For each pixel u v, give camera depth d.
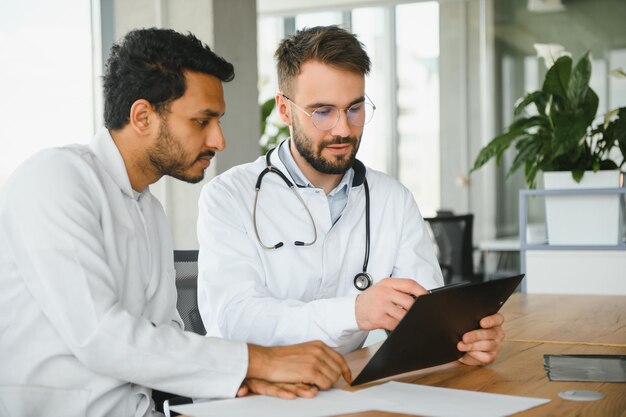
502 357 1.51
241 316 1.58
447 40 7.04
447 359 1.41
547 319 1.97
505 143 3.13
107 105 1.35
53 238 1.21
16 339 1.24
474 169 3.20
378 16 7.16
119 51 1.34
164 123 1.32
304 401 1.17
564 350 1.57
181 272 1.91
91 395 1.24
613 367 1.38
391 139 7.21
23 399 1.23
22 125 3.81
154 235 1.45
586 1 6.71
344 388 1.27
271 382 1.23
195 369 1.20
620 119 2.91
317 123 1.64
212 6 4.11
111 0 4.27
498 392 1.22
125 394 1.27
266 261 1.75
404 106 7.18
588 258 2.98
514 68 6.93
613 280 2.95
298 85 1.65
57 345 1.23
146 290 1.41
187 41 1.33
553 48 2.99
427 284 1.84
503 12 6.92
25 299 1.24
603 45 6.68
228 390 1.21
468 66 7.02
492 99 6.99
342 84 1.61
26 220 1.21
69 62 4.05
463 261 4.76
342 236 1.83
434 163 7.14
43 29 3.92
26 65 3.83
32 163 1.26
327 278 1.79
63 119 4.01
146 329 1.21
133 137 1.35
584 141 3.01
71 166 1.28
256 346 1.26
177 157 1.35
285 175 1.82
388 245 1.89
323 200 1.82
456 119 7.07
